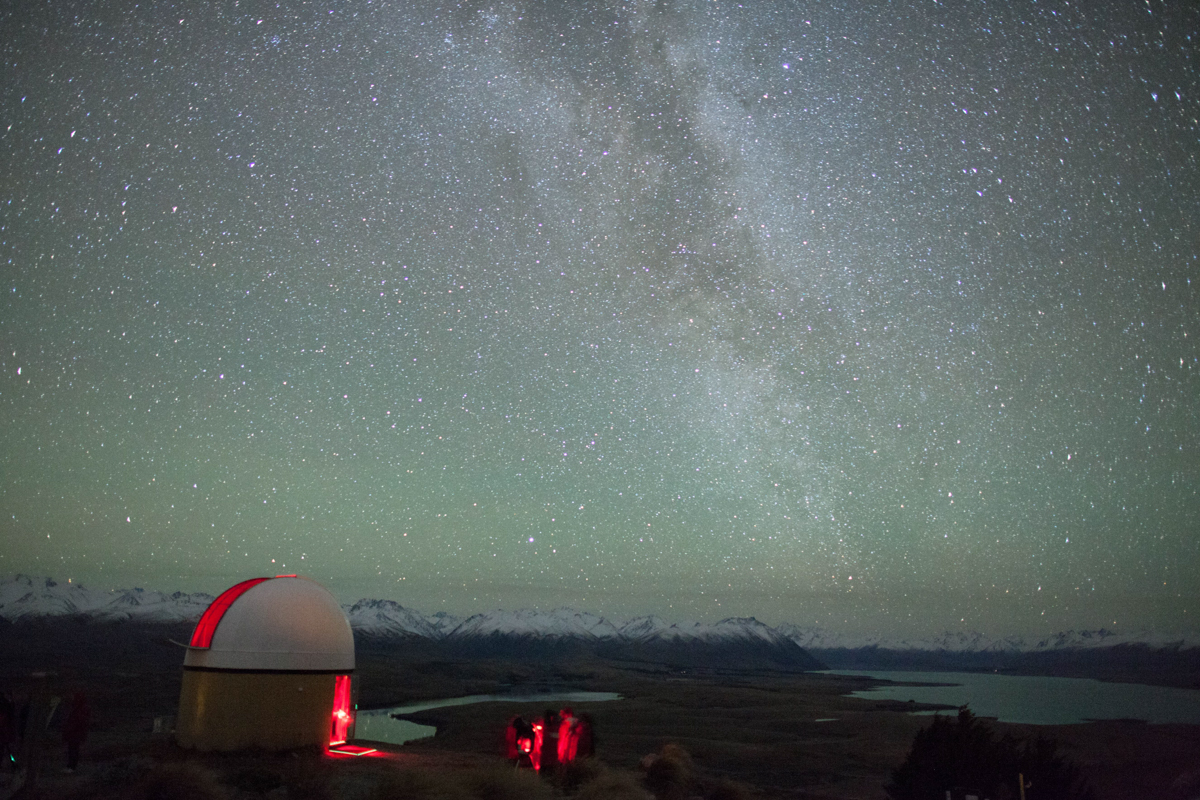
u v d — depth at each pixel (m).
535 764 15.71
